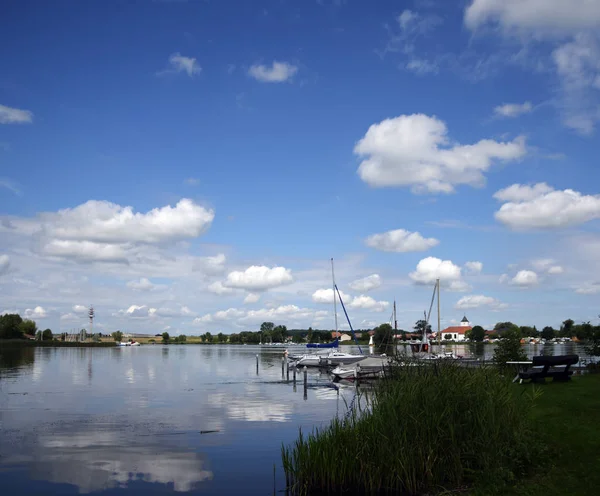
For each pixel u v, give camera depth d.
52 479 15.77
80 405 32.00
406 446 13.21
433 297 64.69
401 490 13.01
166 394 38.53
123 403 33.03
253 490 14.57
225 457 18.31
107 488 14.91
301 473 14.13
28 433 22.78
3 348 159.88
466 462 13.16
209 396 37.25
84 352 142.62
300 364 77.12
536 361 24.94
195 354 138.75
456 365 17.86
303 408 30.75
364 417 15.06
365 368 50.69
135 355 125.44
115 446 20.12
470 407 14.11
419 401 14.45
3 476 16.09
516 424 14.09
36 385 45.25
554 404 18.52
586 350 35.62
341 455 13.90
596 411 17.02
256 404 32.69
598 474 11.36
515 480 11.72
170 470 16.66
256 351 172.12
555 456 12.83
